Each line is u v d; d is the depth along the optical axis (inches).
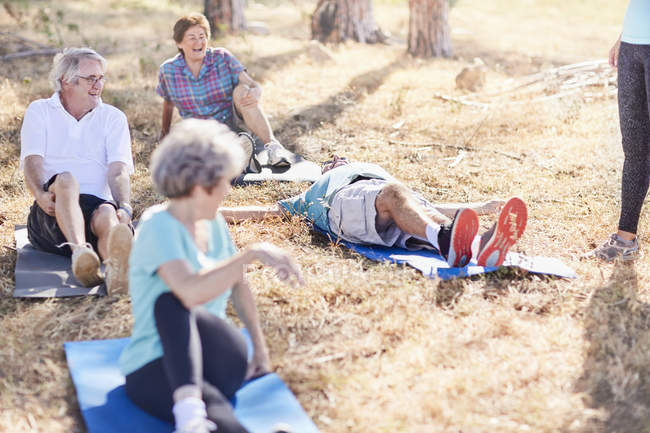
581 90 346.3
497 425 115.6
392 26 580.7
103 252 164.7
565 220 205.6
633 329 144.3
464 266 167.9
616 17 684.7
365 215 179.3
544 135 287.1
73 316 147.9
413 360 132.3
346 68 400.2
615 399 123.1
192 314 107.0
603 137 278.1
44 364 132.0
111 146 177.3
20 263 169.5
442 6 457.7
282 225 195.5
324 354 136.6
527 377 127.9
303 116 307.9
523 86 360.5
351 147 272.8
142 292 109.3
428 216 174.2
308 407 120.5
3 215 203.2
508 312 151.0
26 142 172.1
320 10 492.4
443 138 285.3
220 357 110.7
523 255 177.0
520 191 229.3
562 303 155.6
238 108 249.8
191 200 107.2
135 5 589.6
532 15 691.4
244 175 233.3
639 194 177.6
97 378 125.0
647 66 168.1
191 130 106.0
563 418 117.6
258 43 455.5
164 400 111.3
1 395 123.0
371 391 124.6
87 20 512.1
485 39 545.3
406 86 362.9
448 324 146.1
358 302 157.2
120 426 112.0
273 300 156.1
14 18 470.3
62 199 159.8
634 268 173.3
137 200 219.1
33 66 372.5
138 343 112.8
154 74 369.1
